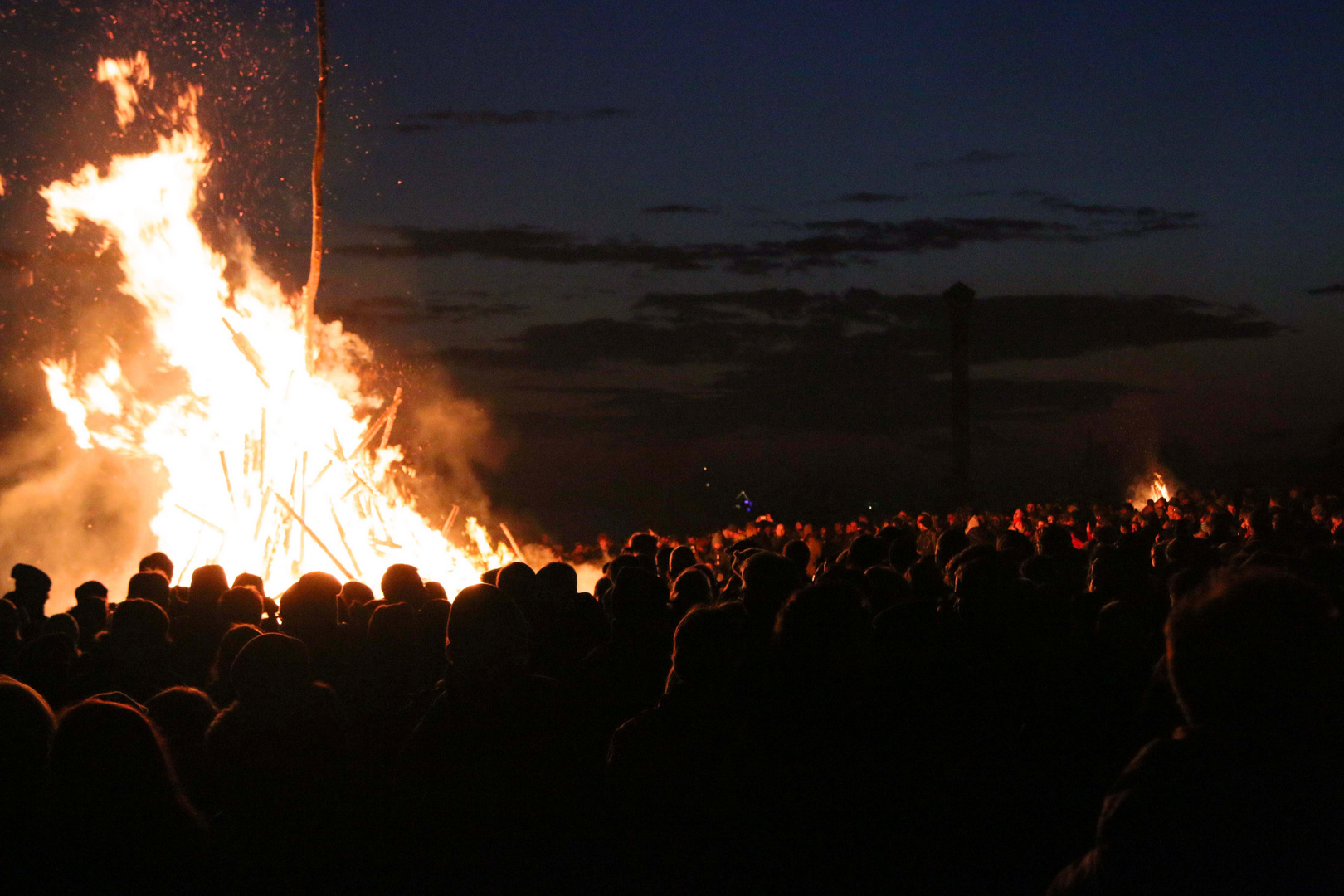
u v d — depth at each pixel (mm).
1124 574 4996
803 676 2891
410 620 4105
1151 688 3455
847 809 2859
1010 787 3393
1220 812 1749
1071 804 3396
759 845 2869
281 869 3068
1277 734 1817
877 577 4699
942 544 6496
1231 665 1849
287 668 3260
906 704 3477
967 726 3578
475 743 3350
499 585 4664
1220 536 8242
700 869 2926
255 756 3178
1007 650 3912
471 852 3301
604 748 3783
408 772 3367
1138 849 1795
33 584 6457
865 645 2945
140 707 3291
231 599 4738
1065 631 4191
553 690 3527
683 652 3133
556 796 3367
